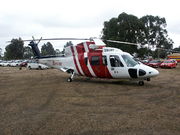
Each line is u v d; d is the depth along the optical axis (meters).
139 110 5.57
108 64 10.95
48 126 4.34
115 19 40.88
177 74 17.25
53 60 13.73
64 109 5.76
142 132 3.95
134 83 11.42
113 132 3.96
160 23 64.31
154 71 9.89
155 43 65.75
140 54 40.19
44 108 5.89
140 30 39.75
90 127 4.25
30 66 28.83
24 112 5.47
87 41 12.21
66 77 15.62
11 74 18.97
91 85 10.73
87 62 11.86
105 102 6.60
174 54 45.72
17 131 4.08
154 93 8.19
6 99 7.23
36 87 10.25
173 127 4.21
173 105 6.12
